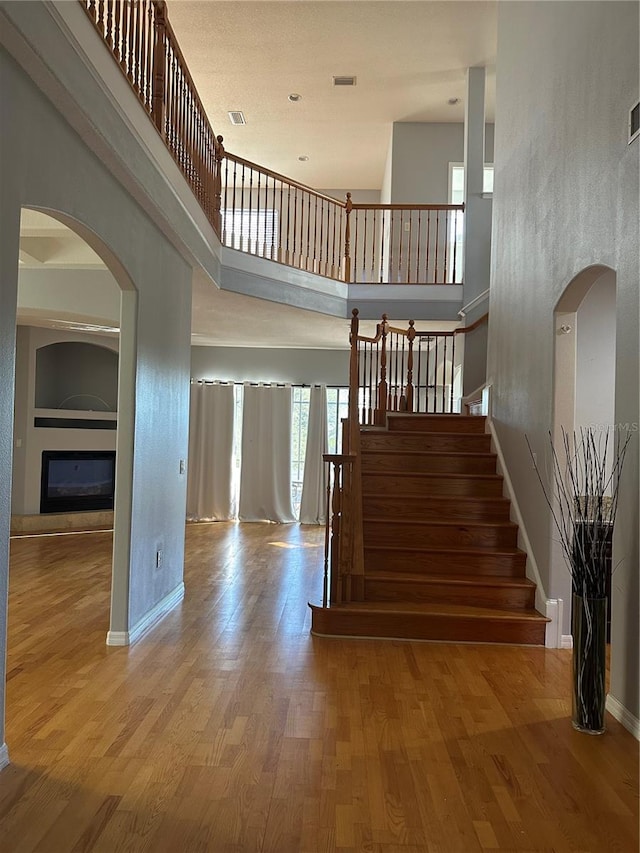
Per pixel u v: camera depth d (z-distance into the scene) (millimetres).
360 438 6457
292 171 11633
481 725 3299
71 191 3266
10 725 3145
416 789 2668
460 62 8516
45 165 2971
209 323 9289
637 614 3254
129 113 3799
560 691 3771
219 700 3512
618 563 3461
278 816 2441
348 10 7426
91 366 10180
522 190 5516
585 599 3254
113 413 10062
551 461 4656
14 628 4750
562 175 4488
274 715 3344
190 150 5539
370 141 10633
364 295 8852
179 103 5102
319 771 2787
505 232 6078
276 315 8617
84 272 6770
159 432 5070
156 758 2855
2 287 2605
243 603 5605
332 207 11906
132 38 3854
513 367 5738
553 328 4652
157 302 4922
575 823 2449
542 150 4961
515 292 5684
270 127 10211
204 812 2451
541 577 4805
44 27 2664
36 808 2445
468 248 8789
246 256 7395
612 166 3652
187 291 5863
